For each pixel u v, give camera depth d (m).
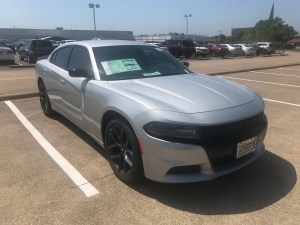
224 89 3.90
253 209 3.21
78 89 4.59
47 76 5.93
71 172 4.02
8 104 7.68
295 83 11.16
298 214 3.12
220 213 3.15
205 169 3.22
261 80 11.93
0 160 4.39
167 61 4.99
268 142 4.98
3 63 20.14
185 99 3.48
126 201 3.37
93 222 3.04
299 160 4.32
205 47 32.56
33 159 4.43
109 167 4.14
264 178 3.81
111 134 3.83
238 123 3.32
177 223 3.01
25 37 78.06
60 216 3.12
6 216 3.14
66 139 5.18
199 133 3.13
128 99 3.55
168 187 3.61
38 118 6.41
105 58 4.60
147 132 3.23
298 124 5.94
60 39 37.16
